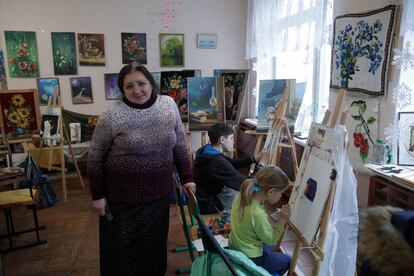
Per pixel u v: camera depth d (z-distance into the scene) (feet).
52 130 12.70
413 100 7.01
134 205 5.79
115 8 15.29
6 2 14.28
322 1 9.82
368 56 7.84
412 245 2.58
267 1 13.71
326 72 10.65
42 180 9.55
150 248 6.05
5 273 7.73
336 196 4.81
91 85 15.57
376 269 2.70
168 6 15.79
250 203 5.47
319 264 4.91
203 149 7.69
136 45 15.74
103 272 6.18
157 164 5.75
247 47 15.98
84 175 15.24
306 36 10.84
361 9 8.17
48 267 7.97
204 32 16.35
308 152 5.72
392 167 7.02
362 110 8.13
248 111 16.87
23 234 9.67
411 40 6.74
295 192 5.87
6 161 11.97
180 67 16.40
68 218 10.75
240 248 5.49
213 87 11.68
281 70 13.58
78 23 15.03
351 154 8.51
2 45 14.47
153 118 5.58
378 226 2.82
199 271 4.62
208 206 7.50
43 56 14.96
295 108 9.34
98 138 5.57
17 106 12.66
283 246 8.43
